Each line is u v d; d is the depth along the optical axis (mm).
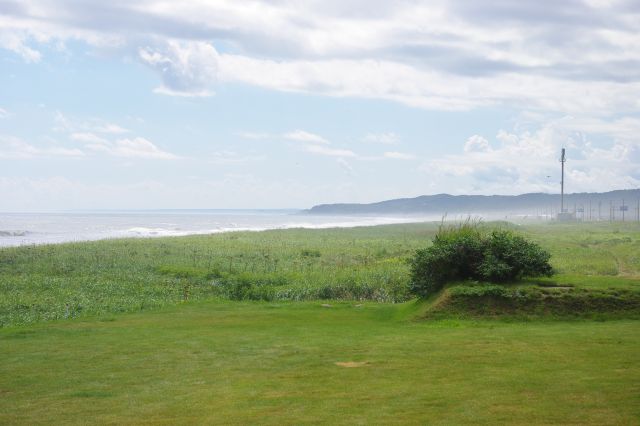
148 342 14695
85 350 13773
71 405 9461
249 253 44906
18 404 9562
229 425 8242
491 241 18812
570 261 37969
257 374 11195
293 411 8758
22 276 30266
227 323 18016
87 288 26688
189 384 10594
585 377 9992
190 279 30344
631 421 7707
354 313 19969
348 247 51656
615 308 16562
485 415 8172
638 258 40844
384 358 12148
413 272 20500
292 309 21203
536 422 7797
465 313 17000
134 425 8430
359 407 8820
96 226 122438
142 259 38500
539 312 16656
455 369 10953
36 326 17734
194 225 133500
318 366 11688
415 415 8320
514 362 11336
